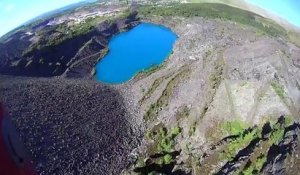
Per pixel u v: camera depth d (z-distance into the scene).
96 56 118.50
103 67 114.69
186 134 83.62
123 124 88.50
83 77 108.75
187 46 117.25
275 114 84.81
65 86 101.88
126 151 80.81
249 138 79.31
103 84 105.75
